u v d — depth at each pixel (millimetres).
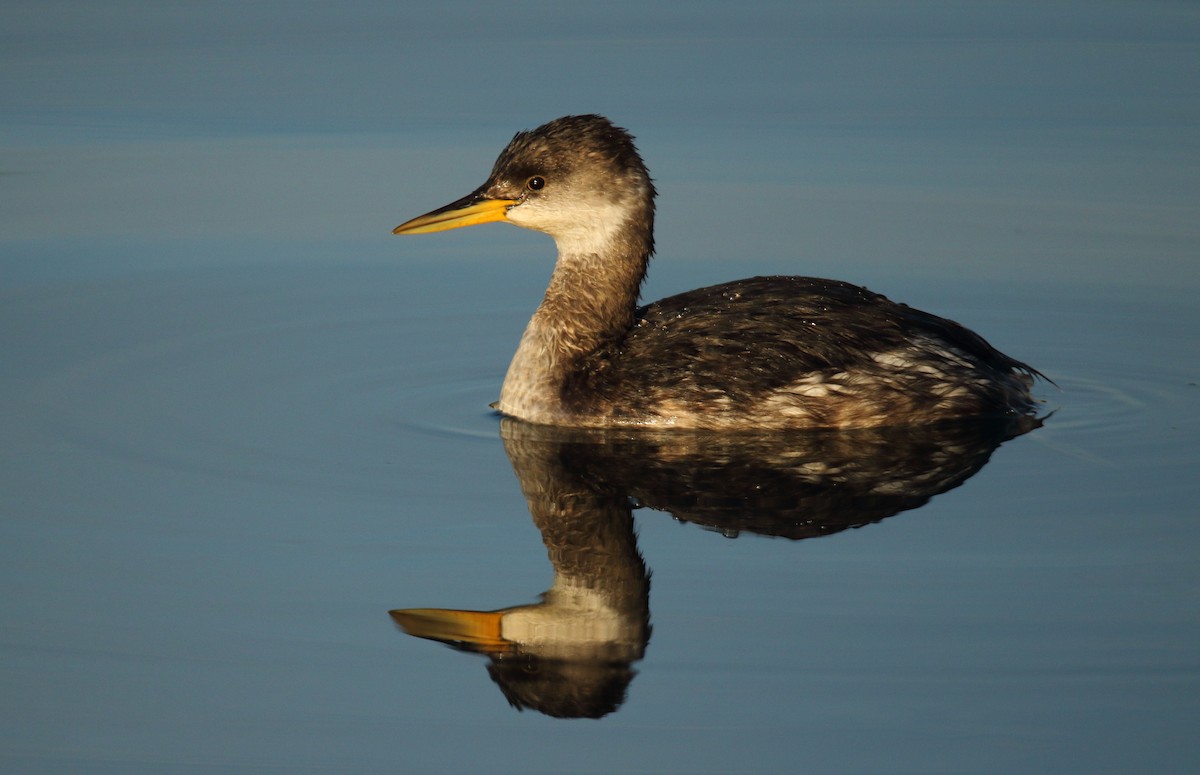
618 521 11719
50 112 23094
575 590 10695
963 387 13508
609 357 13812
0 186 20219
